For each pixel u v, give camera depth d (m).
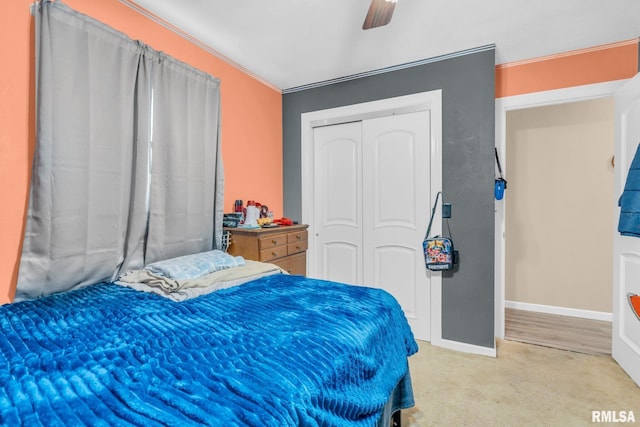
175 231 2.01
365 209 2.93
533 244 3.42
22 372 0.78
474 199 2.45
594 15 2.00
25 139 1.45
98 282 1.66
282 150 3.33
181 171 2.04
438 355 2.41
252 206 2.48
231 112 2.63
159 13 1.97
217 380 0.74
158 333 1.03
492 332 2.39
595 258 3.18
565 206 3.28
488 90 2.39
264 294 1.51
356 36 2.26
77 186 1.51
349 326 1.12
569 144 3.26
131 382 0.73
